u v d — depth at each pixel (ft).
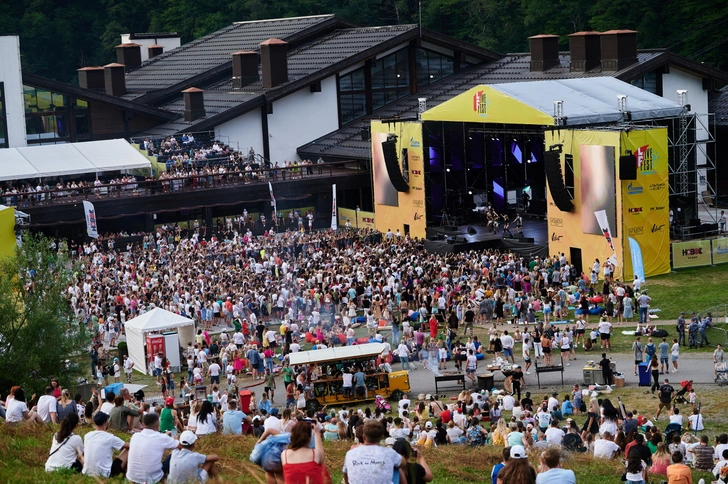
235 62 317.01
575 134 199.11
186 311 180.04
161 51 420.36
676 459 75.72
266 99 294.25
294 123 301.63
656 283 187.52
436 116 239.91
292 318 174.09
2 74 286.25
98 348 157.58
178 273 199.00
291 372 140.97
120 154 269.64
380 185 256.11
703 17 361.71
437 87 305.73
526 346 144.56
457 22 452.76
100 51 518.37
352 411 120.47
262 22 386.11
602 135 192.34
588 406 123.03
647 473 81.10
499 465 61.16
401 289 184.03
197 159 276.62
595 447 92.17
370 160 276.00
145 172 286.05
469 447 96.27
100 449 62.90
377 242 241.14
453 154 250.16
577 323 155.22
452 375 138.72
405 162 245.65
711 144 270.67
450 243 223.10
